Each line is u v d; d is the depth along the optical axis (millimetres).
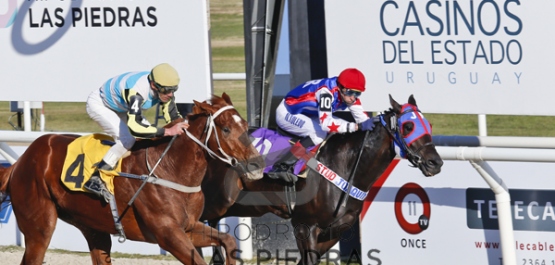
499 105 15945
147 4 18484
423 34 16391
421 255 16875
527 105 15711
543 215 15773
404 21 16516
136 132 13461
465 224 16453
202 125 13609
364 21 16812
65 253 19438
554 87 15430
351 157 14812
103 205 14125
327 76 18141
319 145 15031
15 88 19703
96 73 19047
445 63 16281
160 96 13781
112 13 18781
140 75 13914
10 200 14938
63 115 35750
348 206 14852
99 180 13898
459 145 16672
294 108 15242
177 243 13609
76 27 19078
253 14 18156
